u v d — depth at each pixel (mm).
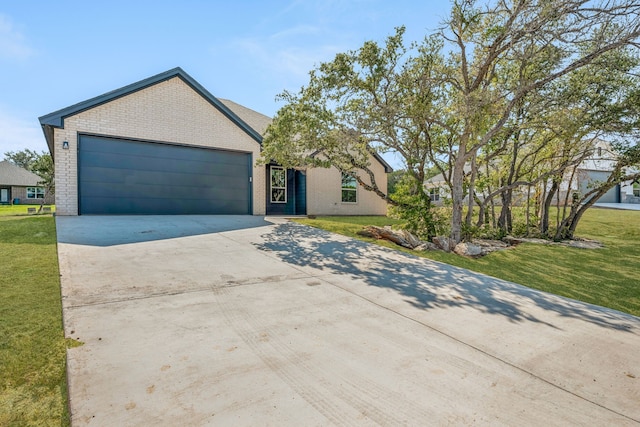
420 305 4211
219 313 3490
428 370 2662
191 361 2537
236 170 12867
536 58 8297
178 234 7613
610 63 8047
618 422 2184
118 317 3223
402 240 8406
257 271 5199
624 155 9859
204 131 12031
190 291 4082
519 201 13008
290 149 9664
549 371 2797
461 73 9055
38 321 3035
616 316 4375
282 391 2248
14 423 1862
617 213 17609
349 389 2324
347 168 10367
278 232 8828
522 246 9617
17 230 7250
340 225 10898
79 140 9742
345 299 4238
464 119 8586
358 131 8742
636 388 2613
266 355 2713
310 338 3076
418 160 9844
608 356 3148
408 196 10328
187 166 11719
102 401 2027
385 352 2912
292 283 4746
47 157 22328
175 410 1984
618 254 8773
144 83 10695
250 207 13211
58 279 4160
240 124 12820
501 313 4145
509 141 11508
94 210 10000
